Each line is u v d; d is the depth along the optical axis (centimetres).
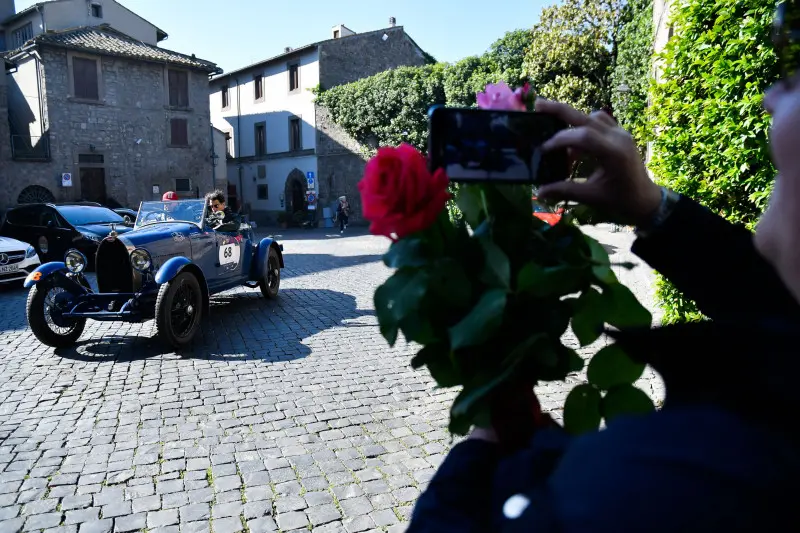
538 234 79
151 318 596
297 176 3127
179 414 435
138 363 570
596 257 79
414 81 2541
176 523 292
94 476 340
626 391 81
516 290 75
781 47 62
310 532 283
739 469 42
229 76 3459
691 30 400
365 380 510
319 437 391
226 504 308
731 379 50
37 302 595
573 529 45
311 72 2983
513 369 76
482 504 76
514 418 80
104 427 412
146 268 603
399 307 76
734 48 347
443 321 78
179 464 354
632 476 44
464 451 85
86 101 2484
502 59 2423
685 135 392
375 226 76
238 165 3475
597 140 81
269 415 431
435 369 80
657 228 92
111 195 2583
